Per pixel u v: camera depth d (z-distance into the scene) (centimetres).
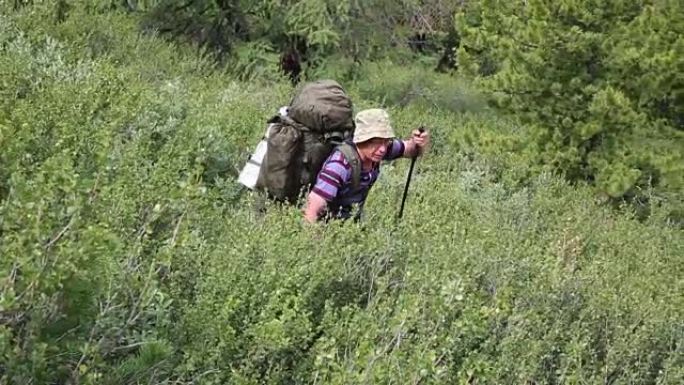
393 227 1197
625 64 2770
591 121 2784
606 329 1165
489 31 2972
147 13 3781
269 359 801
